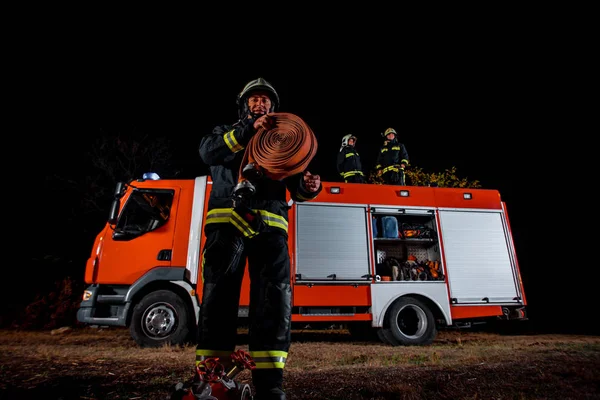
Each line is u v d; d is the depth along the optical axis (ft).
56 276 41.45
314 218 20.94
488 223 23.08
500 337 24.35
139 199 18.98
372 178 36.45
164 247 18.45
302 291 19.75
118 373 9.82
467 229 22.65
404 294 20.59
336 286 20.15
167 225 18.78
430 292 20.92
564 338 22.94
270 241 5.54
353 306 20.13
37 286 40.24
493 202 23.53
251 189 5.04
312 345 18.94
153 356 13.48
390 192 22.36
